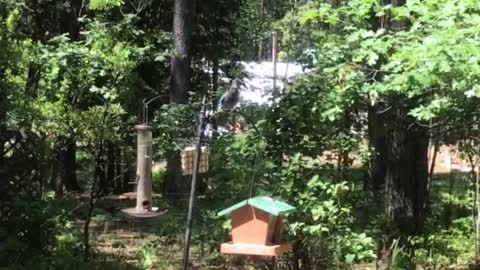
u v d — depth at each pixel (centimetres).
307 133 716
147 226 1032
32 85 799
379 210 863
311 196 680
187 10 1284
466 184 1072
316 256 694
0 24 771
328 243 689
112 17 1069
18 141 769
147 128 730
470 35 567
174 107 1078
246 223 500
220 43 1582
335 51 724
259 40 1988
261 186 695
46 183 849
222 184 713
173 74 1266
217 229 716
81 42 884
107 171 1139
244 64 1652
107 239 933
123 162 1106
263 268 757
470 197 1018
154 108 1393
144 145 728
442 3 603
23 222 734
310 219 684
